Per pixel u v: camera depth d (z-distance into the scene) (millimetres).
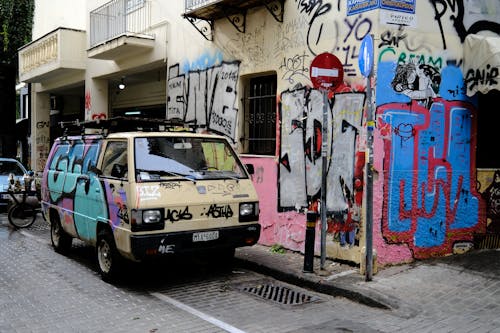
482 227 8289
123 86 16359
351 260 7484
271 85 9508
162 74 14820
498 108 8398
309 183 8320
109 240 6988
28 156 23594
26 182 12367
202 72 10930
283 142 8852
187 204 6703
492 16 8164
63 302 6227
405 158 7398
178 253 6621
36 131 20469
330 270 7289
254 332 5188
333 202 7781
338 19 7730
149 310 5934
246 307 6062
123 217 6605
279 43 8906
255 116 9836
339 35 7707
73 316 5703
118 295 6551
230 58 10094
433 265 7355
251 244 7277
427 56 7516
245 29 9680
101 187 7297
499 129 8430
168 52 12086
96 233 7414
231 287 6961
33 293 6613
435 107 7637
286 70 8758
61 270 7895
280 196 8922
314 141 8203
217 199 6973
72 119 22062
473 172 8117
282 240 8875
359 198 7359
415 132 7461
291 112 8672
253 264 7859
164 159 7062
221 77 10352
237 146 9906
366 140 6766
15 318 5633
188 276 7555
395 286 6496
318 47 8094
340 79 6973
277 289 6871
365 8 7250
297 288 6922
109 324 5441
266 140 9547
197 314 5785
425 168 7598
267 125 9547
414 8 7367
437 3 7586
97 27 14500
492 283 6531
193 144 7449
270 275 7523
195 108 11156
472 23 7945
